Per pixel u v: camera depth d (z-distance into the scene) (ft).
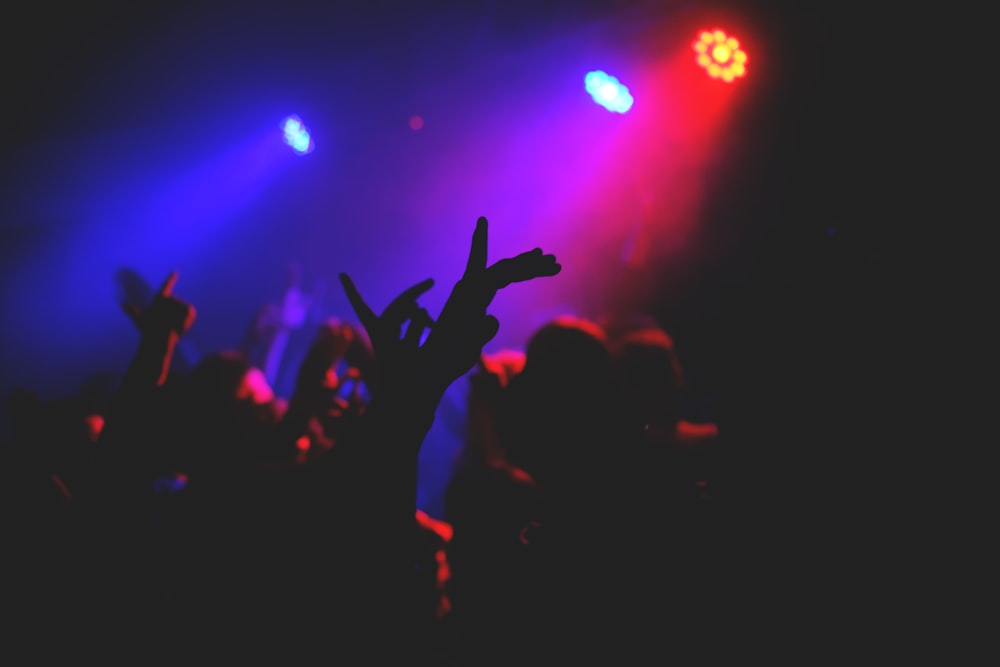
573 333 5.70
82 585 4.98
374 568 3.59
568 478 5.31
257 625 3.86
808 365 5.18
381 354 3.89
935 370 4.89
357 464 3.61
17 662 4.79
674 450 6.03
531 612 5.23
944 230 5.93
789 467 4.96
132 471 5.62
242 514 4.23
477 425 8.16
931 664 4.22
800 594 4.63
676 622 4.82
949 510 4.50
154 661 4.42
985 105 14.14
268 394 8.36
